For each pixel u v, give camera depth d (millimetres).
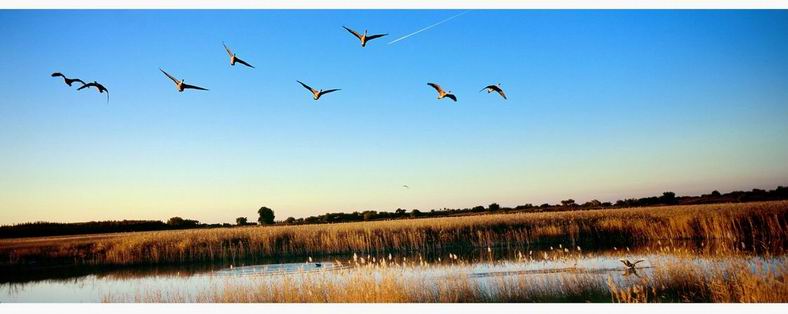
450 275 16156
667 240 31391
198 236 33781
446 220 42688
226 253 30594
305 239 32656
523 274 17516
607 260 22062
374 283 14086
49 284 22438
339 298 13688
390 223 41562
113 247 30297
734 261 16094
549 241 34281
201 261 29766
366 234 33906
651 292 14141
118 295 18188
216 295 15289
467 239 34344
